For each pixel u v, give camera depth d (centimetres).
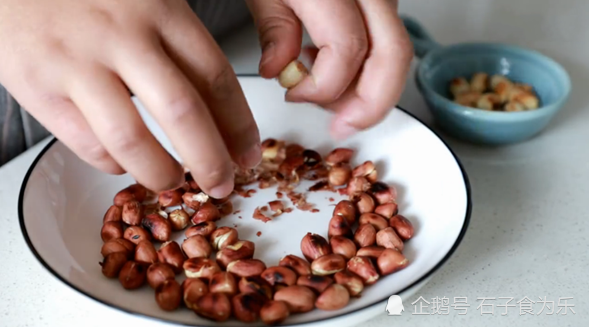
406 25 49
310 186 38
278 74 30
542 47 54
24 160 39
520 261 32
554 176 38
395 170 38
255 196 37
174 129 23
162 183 25
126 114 23
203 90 25
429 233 33
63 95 25
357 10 29
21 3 24
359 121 31
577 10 61
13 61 24
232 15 51
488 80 45
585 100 46
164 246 31
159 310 28
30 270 32
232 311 28
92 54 24
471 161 40
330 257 31
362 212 35
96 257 32
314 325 26
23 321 29
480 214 35
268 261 32
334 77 29
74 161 35
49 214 32
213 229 33
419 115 44
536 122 39
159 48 24
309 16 29
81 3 24
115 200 35
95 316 29
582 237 34
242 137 26
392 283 29
